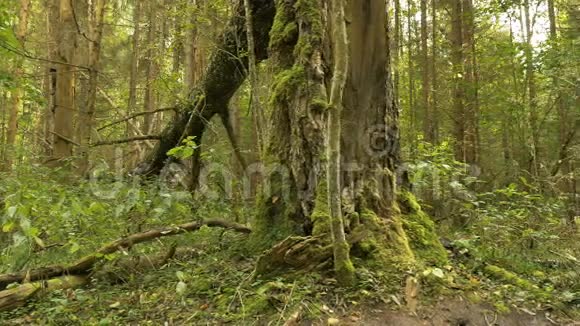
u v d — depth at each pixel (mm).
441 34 13008
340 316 3057
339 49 3217
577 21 10094
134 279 3971
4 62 6590
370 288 3348
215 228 5090
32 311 3420
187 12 9164
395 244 3818
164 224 4891
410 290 3279
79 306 3447
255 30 6738
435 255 3947
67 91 7789
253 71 5758
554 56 8547
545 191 7891
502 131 11164
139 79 14875
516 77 10312
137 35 12547
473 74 10391
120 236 4441
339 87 3234
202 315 3117
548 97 10305
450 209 5879
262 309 3086
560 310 3367
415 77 13086
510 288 3578
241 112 10945
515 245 4645
